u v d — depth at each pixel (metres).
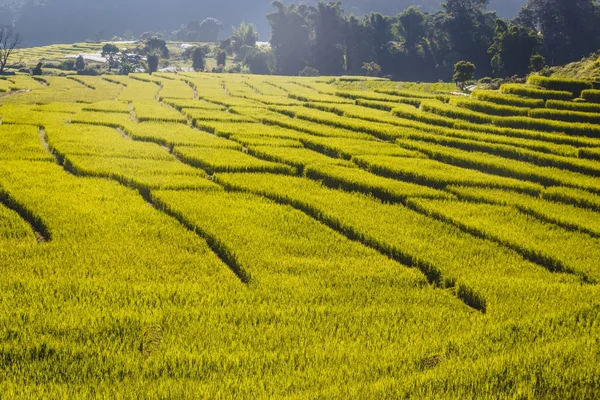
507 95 48.84
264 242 20.20
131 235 19.97
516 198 27.05
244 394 11.19
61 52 147.12
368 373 12.27
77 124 40.69
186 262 18.34
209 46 173.62
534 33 93.69
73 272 16.86
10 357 12.25
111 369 11.99
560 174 31.14
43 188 24.53
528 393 11.23
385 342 13.90
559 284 18.16
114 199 23.84
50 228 20.05
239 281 17.30
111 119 43.12
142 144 34.62
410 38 114.25
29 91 67.38
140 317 14.26
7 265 17.00
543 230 23.12
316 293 16.67
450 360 12.80
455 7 113.25
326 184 29.41
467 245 21.25
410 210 24.97
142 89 67.75
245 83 76.38
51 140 34.09
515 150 35.41
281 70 119.50
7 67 114.88
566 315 15.66
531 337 14.29
